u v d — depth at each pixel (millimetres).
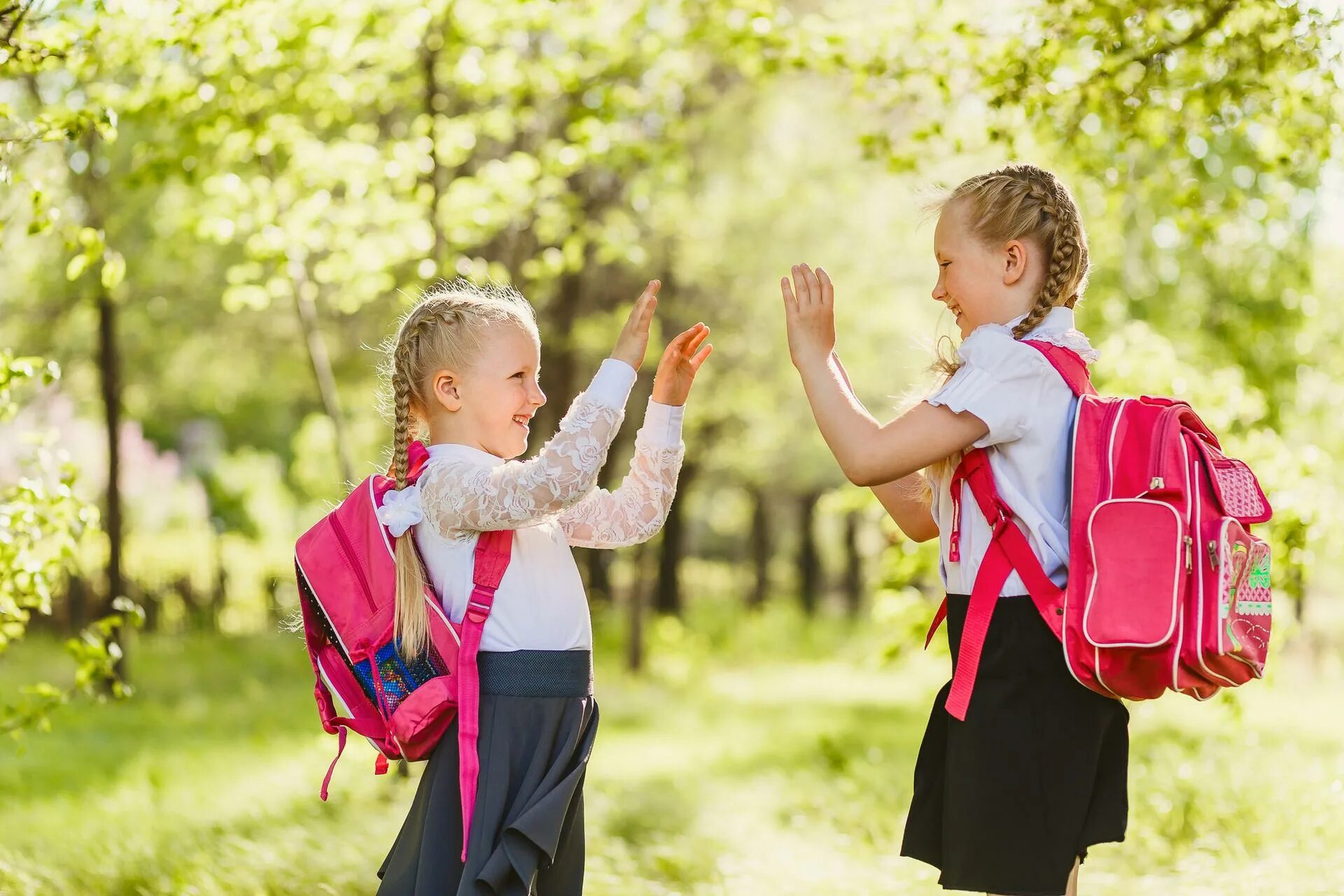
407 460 3018
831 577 46812
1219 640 2586
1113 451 2771
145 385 19328
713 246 15328
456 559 2924
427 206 7980
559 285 15266
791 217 15164
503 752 2836
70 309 14586
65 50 4898
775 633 26391
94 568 19547
